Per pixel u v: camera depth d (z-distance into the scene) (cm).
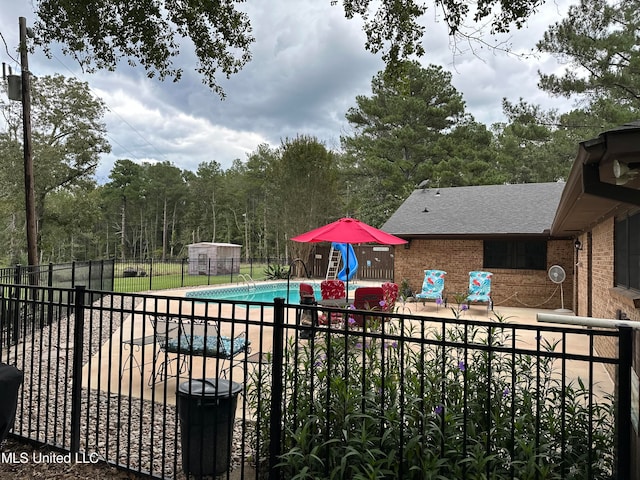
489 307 1294
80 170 2345
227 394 294
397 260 1566
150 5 467
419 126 2931
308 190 2312
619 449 197
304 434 244
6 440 354
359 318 725
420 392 248
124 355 652
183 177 6231
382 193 3128
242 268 3022
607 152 280
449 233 1425
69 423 395
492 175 2733
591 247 902
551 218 1374
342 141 3438
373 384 294
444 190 1797
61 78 2211
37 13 473
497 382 290
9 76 1115
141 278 2323
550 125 1894
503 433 249
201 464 277
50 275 942
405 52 470
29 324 853
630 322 200
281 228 2433
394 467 235
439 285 1345
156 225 5859
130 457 330
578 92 1600
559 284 1335
